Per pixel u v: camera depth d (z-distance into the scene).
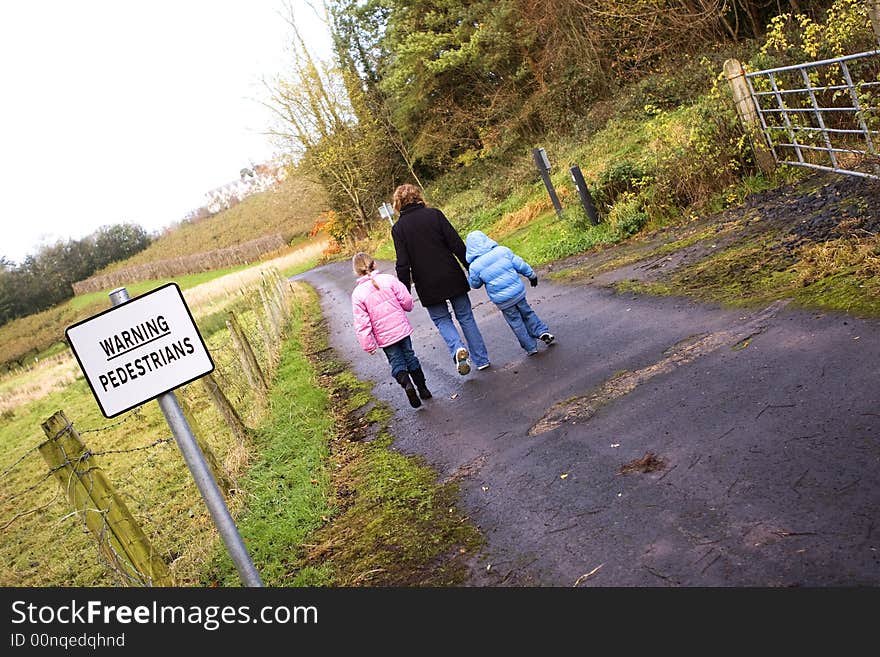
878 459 3.52
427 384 8.25
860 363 4.49
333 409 8.80
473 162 33.47
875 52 7.27
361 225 41.81
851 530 3.12
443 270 7.49
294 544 5.24
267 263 58.31
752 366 5.08
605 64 23.64
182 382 3.12
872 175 7.68
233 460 7.51
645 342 6.51
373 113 39.94
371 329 7.30
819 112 8.73
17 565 7.20
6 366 58.34
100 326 3.01
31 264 81.38
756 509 3.52
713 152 10.66
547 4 23.94
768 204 9.13
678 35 20.20
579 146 20.97
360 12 40.59
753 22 17.94
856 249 6.24
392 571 4.34
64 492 4.62
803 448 3.86
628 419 5.08
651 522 3.76
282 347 14.72
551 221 15.20
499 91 29.95
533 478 4.80
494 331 9.30
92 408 17.70
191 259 73.75
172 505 7.43
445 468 5.61
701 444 4.33
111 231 90.06
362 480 6.03
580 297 8.99
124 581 4.70
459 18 31.20
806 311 5.60
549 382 6.56
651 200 11.25
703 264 8.04
